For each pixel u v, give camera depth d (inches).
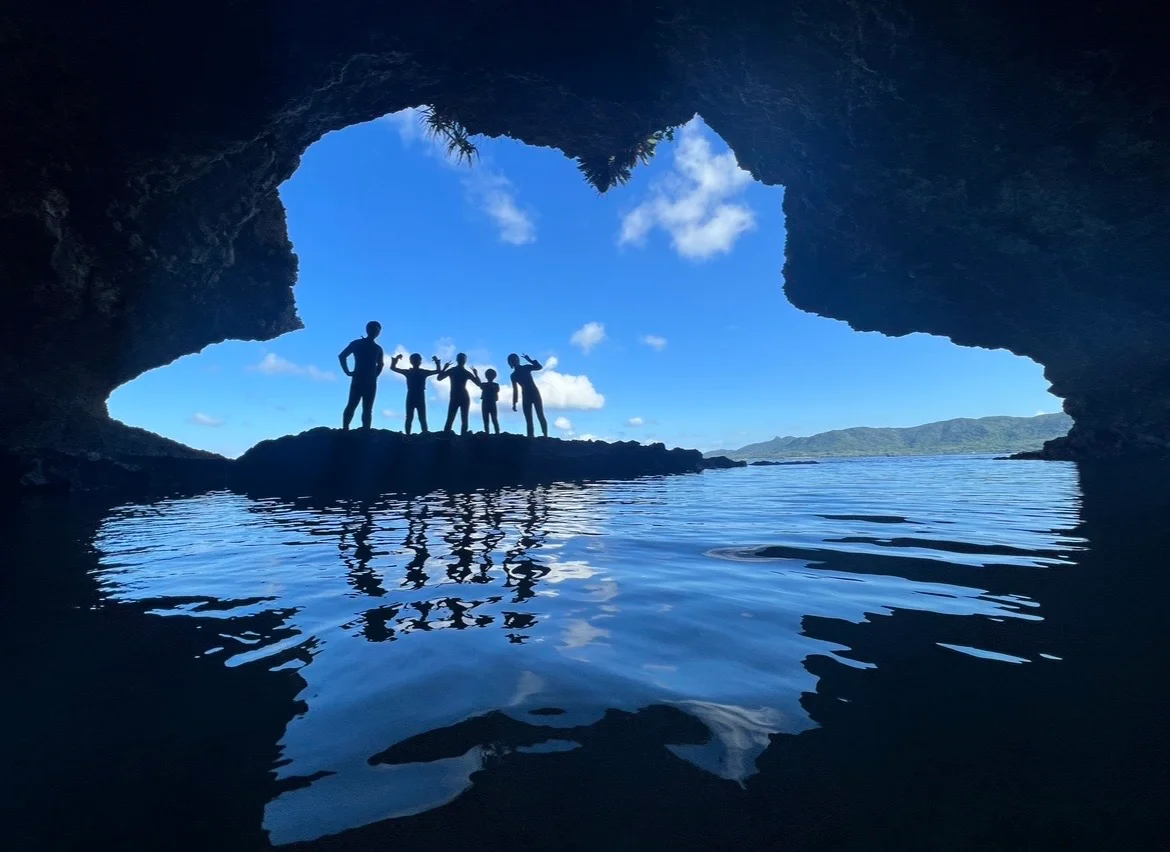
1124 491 263.9
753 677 63.7
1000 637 74.5
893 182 354.6
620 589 103.0
